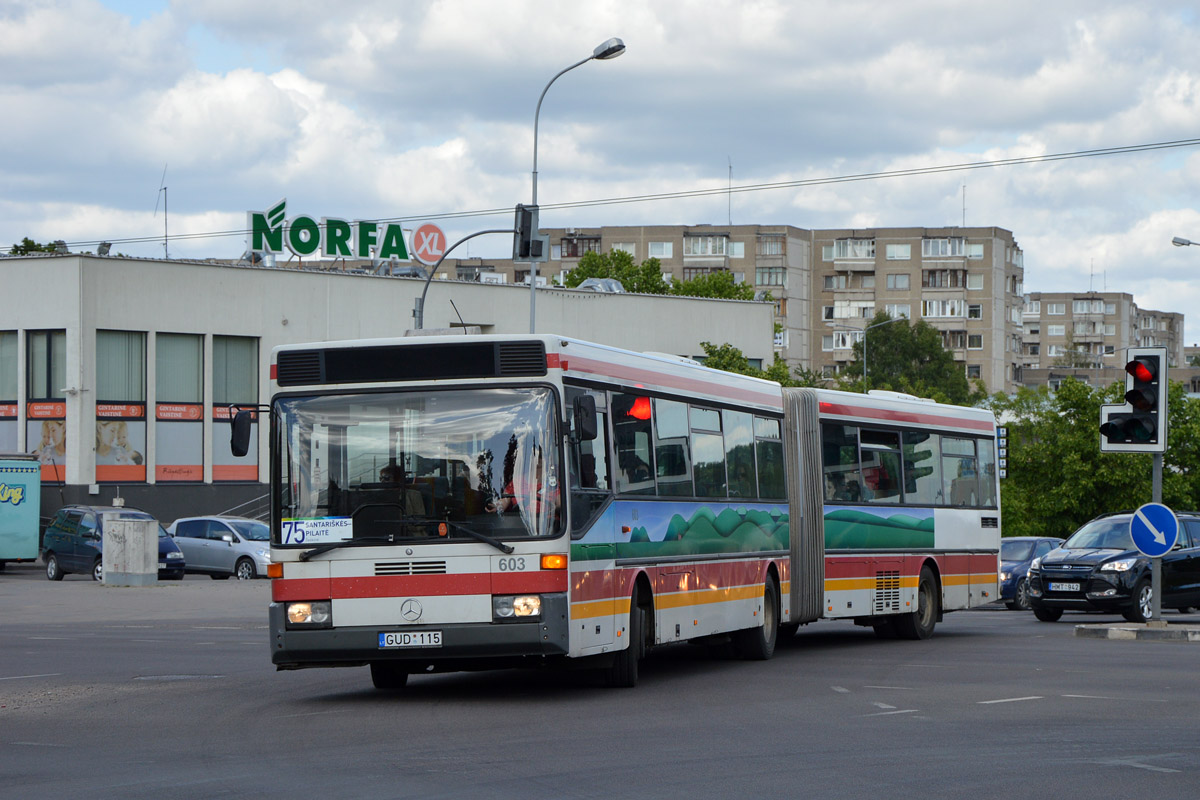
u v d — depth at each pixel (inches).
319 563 541.3
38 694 602.2
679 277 5516.7
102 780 382.6
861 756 419.8
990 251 5610.2
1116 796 358.0
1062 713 520.4
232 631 1005.2
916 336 5004.9
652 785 372.2
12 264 2121.1
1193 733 468.1
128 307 2132.1
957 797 356.2
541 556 533.3
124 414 2132.1
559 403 544.1
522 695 585.6
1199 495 2182.6
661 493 647.1
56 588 1480.1
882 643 892.0
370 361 548.4
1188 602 1139.9
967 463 1007.0
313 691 610.5
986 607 1439.5
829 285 5664.4
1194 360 7736.2
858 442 884.0
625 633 600.1
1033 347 7834.6
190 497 2182.6
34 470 1839.3
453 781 378.0
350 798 354.3
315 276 2348.7
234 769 399.5
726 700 565.6
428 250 2549.2
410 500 539.5
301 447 549.3
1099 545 1170.6
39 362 2107.5
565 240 5693.9
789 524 812.6
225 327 2237.9
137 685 637.9
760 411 781.9
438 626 532.4
